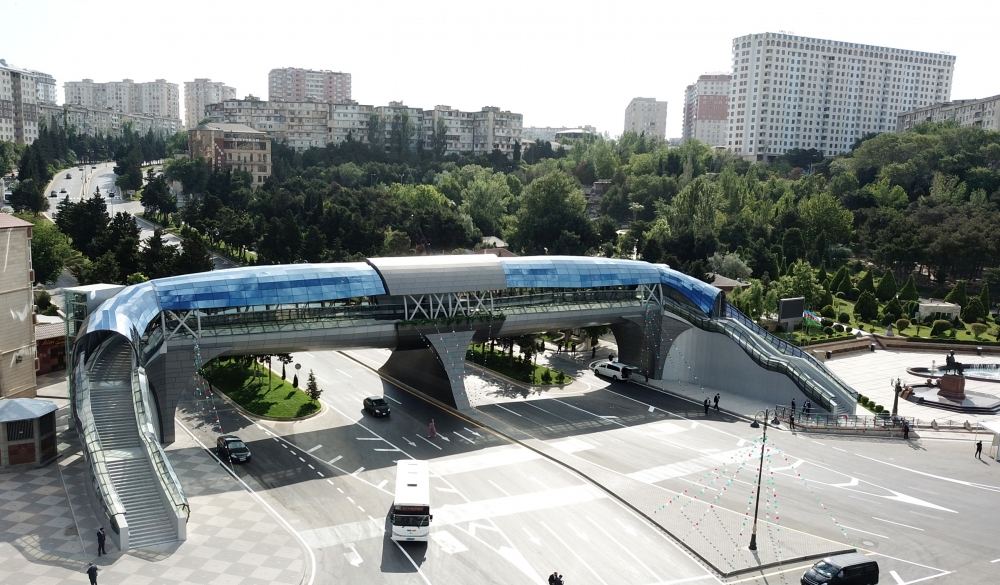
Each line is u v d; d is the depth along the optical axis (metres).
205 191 187.75
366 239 158.75
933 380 102.19
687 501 59.59
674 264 141.75
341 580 45.78
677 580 47.59
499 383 95.31
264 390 85.19
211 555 47.91
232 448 64.94
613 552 50.84
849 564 47.28
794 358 90.62
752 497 60.97
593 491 61.09
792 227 182.62
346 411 80.88
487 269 84.50
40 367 89.31
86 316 68.00
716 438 75.69
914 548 53.19
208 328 70.69
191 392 84.50
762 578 48.31
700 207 180.75
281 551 48.84
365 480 61.78
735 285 139.50
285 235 142.50
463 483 61.72
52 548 48.09
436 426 76.62
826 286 151.50
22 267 75.12
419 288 79.38
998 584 48.75
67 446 66.19
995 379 105.06
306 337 73.56
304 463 65.19
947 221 166.75
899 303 135.75
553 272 89.50
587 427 77.88
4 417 60.56
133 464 54.72
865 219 190.62
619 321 97.31
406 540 50.56
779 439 76.19
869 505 60.34
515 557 49.47
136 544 48.81
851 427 79.00
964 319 137.00
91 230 142.62
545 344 118.50
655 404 87.69
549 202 183.88
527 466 66.12
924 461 71.25
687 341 98.19
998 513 59.56
